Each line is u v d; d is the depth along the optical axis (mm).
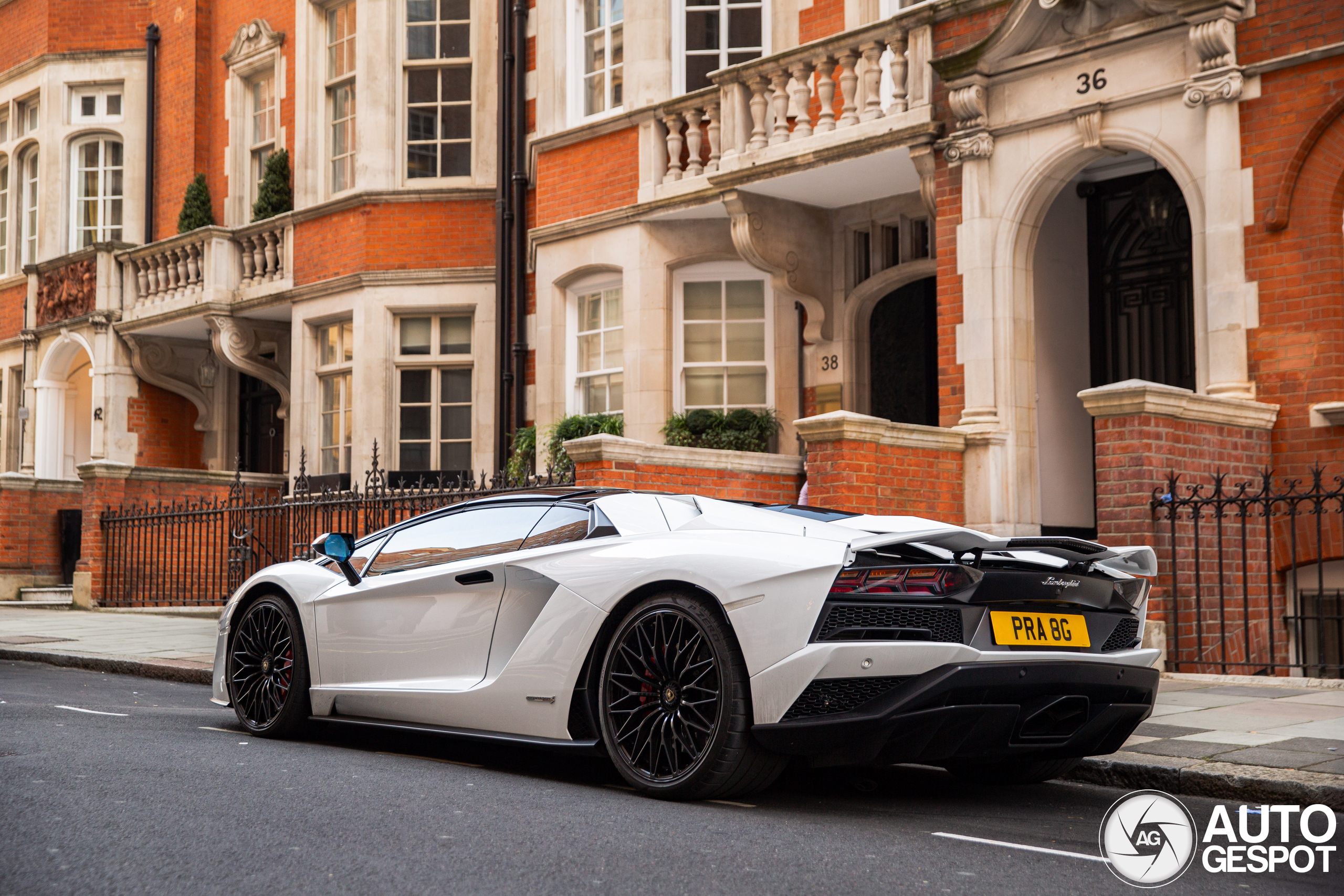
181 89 19547
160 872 3516
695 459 10320
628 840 4012
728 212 12141
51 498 17859
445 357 15602
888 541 4480
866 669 4352
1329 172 8719
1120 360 11391
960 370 10414
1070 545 4625
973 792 5234
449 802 4586
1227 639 8586
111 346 19125
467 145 15680
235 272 17641
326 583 6199
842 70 11523
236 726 6750
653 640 4770
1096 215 11625
